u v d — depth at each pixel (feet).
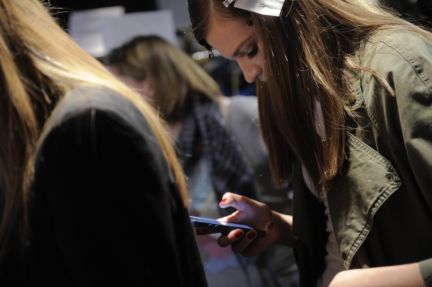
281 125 4.21
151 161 2.68
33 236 2.60
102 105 2.61
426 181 3.56
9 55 2.61
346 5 4.10
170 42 8.23
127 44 7.98
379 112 3.80
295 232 4.77
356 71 3.95
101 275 2.54
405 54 3.75
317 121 4.08
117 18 8.92
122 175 2.59
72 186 2.52
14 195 2.62
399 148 3.76
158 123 2.99
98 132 2.56
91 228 2.53
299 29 3.97
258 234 5.05
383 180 3.78
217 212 7.27
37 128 2.64
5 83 2.60
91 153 2.54
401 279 3.57
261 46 4.08
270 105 4.74
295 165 4.77
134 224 2.60
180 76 7.62
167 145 3.00
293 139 4.19
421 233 3.81
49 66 2.73
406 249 3.86
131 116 2.70
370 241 3.93
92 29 9.95
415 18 5.01
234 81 10.14
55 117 2.60
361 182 3.86
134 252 2.58
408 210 3.81
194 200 7.28
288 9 3.99
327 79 3.92
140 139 2.66
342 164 3.97
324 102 3.92
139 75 7.72
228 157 7.34
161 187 2.71
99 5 11.79
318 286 4.79
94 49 9.78
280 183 4.99
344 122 3.92
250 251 5.12
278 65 4.03
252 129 7.34
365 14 4.09
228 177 7.29
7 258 2.65
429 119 3.56
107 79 2.87
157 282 2.63
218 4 4.09
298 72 4.03
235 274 7.31
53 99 2.70
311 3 4.02
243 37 4.16
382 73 3.77
